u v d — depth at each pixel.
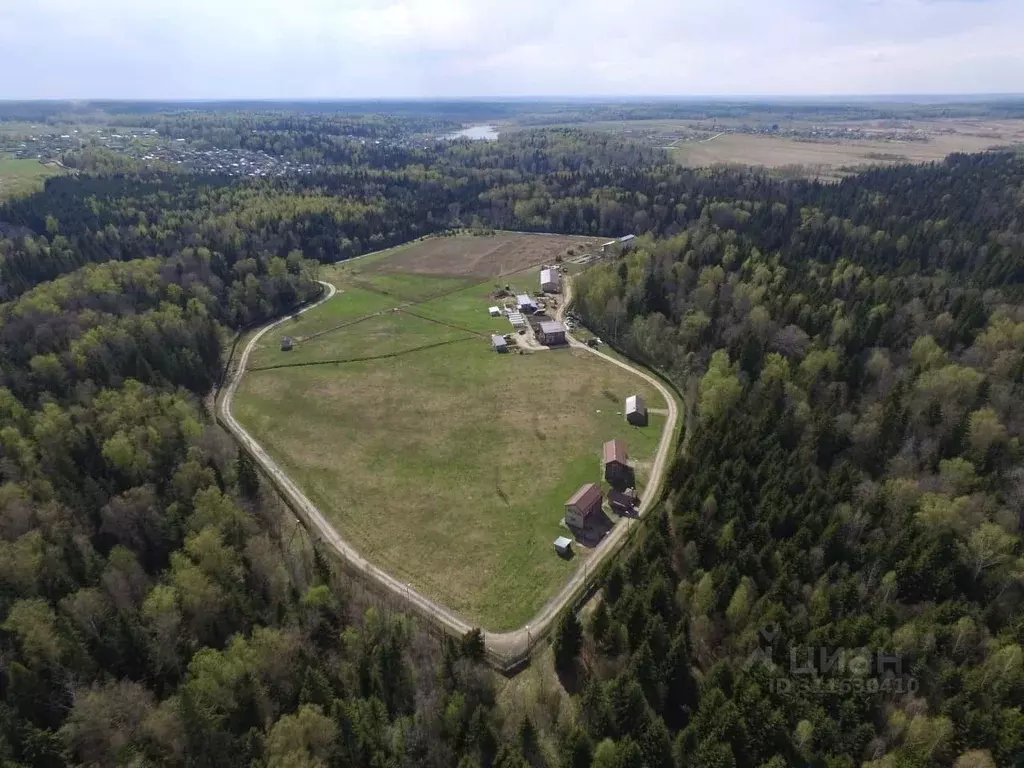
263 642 68.94
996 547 73.31
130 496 92.56
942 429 98.88
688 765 57.72
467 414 124.88
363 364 148.12
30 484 91.69
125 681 66.94
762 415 106.06
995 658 61.25
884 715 59.94
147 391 121.31
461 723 62.72
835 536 78.94
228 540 86.75
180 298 163.50
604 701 62.59
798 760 57.00
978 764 53.38
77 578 80.25
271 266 190.12
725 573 75.00
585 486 98.06
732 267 169.88
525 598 81.44
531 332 164.00
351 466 109.12
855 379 117.69
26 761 58.53
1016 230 196.75
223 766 60.69
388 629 73.50
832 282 157.50
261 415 126.25
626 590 75.69
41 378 120.00
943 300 142.75
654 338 145.00
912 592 74.38
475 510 97.62
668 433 117.81
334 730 60.84
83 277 160.25
